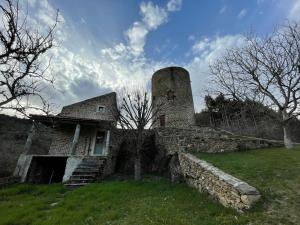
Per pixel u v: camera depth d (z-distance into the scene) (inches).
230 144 491.2
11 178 479.2
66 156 565.9
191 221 192.5
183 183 395.2
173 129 699.4
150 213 223.8
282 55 514.0
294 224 159.6
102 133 754.8
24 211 253.8
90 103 807.7
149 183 410.3
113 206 261.7
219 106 1085.8
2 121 978.1
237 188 210.5
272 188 223.3
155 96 1021.8
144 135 733.3
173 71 1028.5
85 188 374.9
